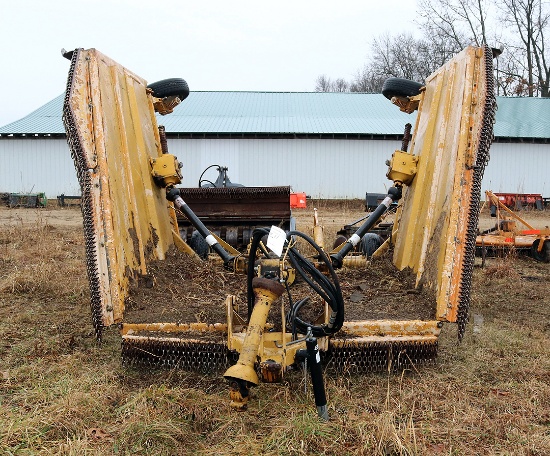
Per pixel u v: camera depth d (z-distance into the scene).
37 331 5.04
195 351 3.77
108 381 3.79
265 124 29.53
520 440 3.14
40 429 3.18
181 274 5.01
